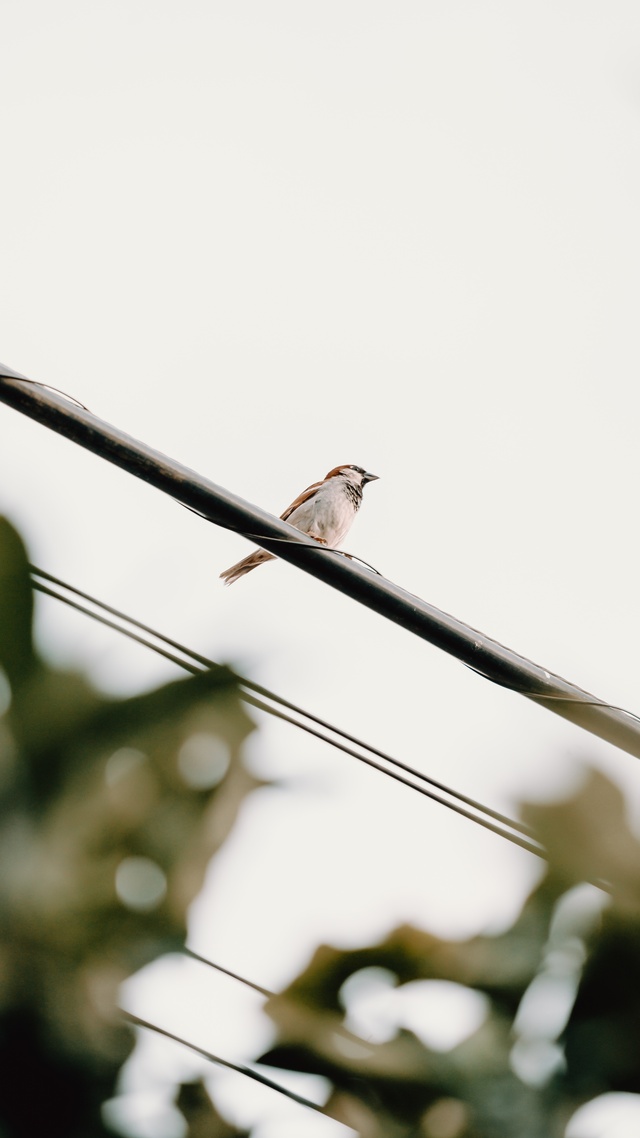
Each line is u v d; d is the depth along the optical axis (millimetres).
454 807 5797
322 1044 5242
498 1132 4914
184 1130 4945
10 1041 4676
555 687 6586
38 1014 4738
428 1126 5016
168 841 5297
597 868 5008
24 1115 4625
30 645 5461
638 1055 4996
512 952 5230
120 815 5234
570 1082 5023
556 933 5191
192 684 5656
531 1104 4996
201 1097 5070
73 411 6430
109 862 5141
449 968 5371
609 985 5062
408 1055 5230
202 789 5469
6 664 5391
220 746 5605
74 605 5660
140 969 5055
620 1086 4984
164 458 6516
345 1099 5172
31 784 5180
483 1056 5148
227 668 5742
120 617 5699
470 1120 4980
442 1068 5148
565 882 5082
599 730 6633
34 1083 4668
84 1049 4785
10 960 4773
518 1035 5180
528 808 5086
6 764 5164
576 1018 5098
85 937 4961
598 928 5082
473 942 5383
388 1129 5035
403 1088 5141
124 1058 4926
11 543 5578
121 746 5418
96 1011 4883
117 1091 4855
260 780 5648
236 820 5496
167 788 5406
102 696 5477
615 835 4992
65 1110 4676
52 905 4922
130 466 6457
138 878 5219
